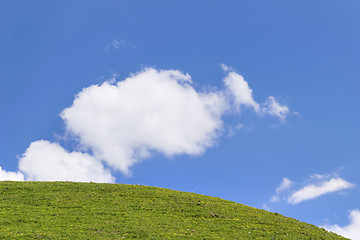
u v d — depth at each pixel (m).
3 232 38.97
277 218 55.41
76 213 48.84
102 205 53.72
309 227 52.81
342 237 51.22
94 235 40.66
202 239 42.09
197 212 53.50
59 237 39.00
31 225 42.59
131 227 44.19
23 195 56.66
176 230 44.56
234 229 47.50
